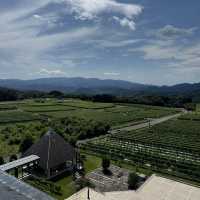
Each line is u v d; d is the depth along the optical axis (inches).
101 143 3624.5
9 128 4210.1
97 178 2276.1
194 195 1998.0
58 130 3668.8
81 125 4370.1
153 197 1932.8
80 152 3080.7
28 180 2139.5
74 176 2288.4
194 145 3567.9
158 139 3922.2
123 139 3887.8
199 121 6092.5
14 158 2603.3
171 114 7731.3
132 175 2098.9
